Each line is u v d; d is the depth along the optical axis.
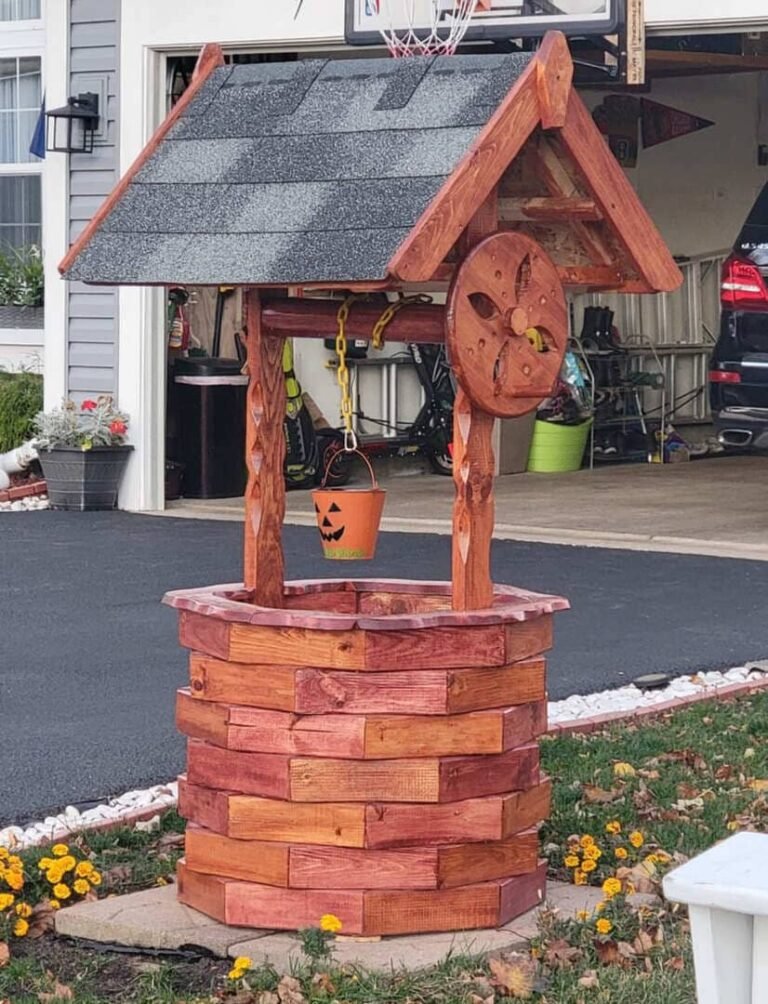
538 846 4.50
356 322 4.25
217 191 4.20
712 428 16.39
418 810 4.02
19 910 4.20
